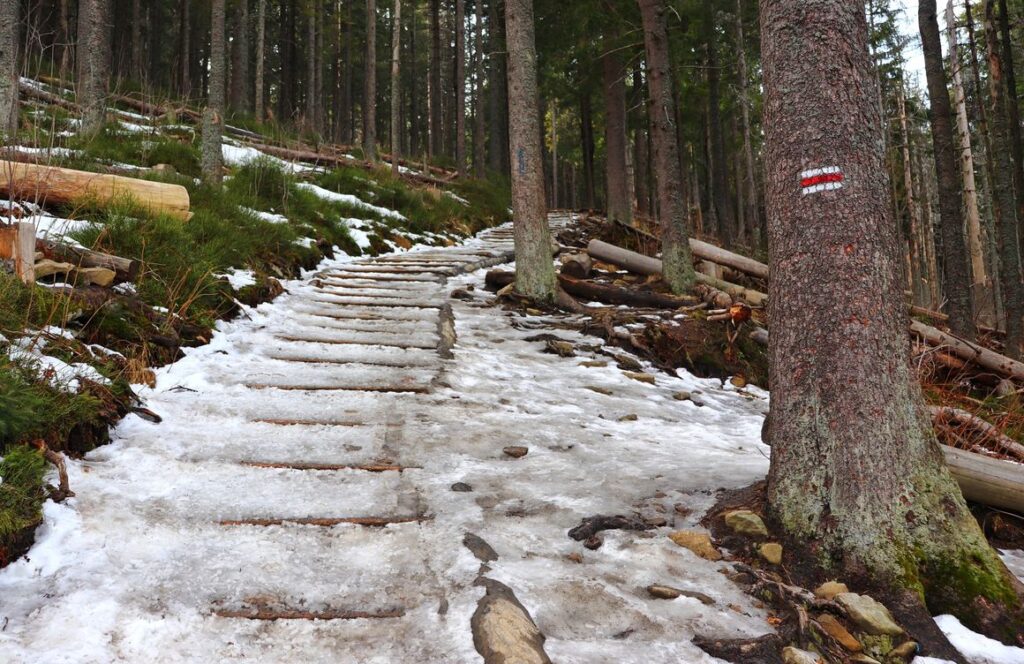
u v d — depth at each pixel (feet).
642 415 17.63
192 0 85.51
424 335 22.33
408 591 8.00
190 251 20.35
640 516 10.57
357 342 20.66
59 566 7.89
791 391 9.54
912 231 78.38
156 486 10.36
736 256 33.01
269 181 35.73
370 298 27.02
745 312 25.09
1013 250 36.68
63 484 9.31
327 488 11.00
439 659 6.66
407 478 11.66
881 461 8.79
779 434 9.74
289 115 99.45
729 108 76.59
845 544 8.70
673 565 9.08
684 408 19.17
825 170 9.37
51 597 7.22
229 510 9.82
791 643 7.45
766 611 8.10
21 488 8.54
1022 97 54.24
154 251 18.86
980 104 53.11
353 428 13.89
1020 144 45.42
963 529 8.70
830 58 9.50
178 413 13.58
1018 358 35.42
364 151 67.00
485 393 17.76
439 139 106.42
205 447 12.03
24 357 11.08
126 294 16.67
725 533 9.87
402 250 40.98
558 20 51.24
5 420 9.23
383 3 114.93
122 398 12.74
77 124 32.65
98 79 36.47
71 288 14.65
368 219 42.80
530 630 7.09
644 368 23.00
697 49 64.44
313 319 22.74
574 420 16.25
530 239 28.81
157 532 8.96
